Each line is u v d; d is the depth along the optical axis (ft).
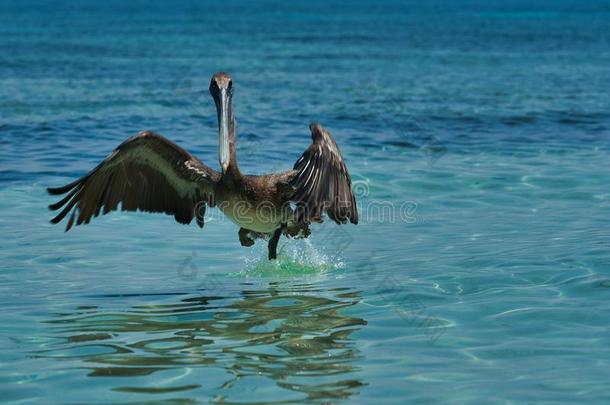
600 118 86.89
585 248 41.34
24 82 112.68
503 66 143.13
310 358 27.73
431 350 28.37
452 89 111.34
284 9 418.31
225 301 34.76
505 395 24.53
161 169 36.60
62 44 178.81
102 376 26.32
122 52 161.27
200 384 25.52
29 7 398.83
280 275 38.91
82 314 33.06
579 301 33.37
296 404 23.93
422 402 24.09
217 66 138.21
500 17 327.67
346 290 36.01
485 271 38.06
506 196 54.65
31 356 28.25
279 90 108.06
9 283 37.76
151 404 24.02
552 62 150.20
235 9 412.98
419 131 78.48
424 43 193.77
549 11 381.60
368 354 28.07
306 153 29.14
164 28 244.63
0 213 50.19
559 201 53.21
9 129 76.95
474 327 30.66
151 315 32.89
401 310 32.83
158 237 46.14
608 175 60.34
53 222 35.37
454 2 518.78
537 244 42.65
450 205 52.60
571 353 27.89
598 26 262.67
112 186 36.22
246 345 29.17
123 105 93.20
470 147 71.26
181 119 84.79
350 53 165.58
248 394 24.70
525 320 31.22
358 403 24.02
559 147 71.41
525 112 90.58
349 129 79.10
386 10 406.00
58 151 68.08
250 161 63.41
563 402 24.02
